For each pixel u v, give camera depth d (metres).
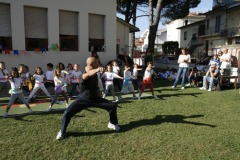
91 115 6.15
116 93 9.16
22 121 5.64
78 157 3.97
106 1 12.37
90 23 12.19
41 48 10.70
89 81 4.86
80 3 11.53
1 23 9.86
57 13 10.97
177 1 21.36
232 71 12.09
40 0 10.46
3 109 6.64
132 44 25.22
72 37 11.68
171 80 13.66
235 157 4.05
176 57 28.70
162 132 5.08
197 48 37.56
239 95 9.18
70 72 8.76
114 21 12.80
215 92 9.80
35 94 8.02
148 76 8.24
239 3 28.58
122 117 6.06
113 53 12.95
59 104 7.25
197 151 4.24
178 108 7.03
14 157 3.92
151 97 8.54
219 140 4.71
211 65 10.20
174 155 4.09
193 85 11.45
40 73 7.54
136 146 4.41
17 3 9.98
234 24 28.75
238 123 5.75
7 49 10.02
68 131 5.03
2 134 4.83
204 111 6.76
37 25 10.66
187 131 5.16
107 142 4.56
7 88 9.73
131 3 23.66
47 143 4.45
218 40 32.19
